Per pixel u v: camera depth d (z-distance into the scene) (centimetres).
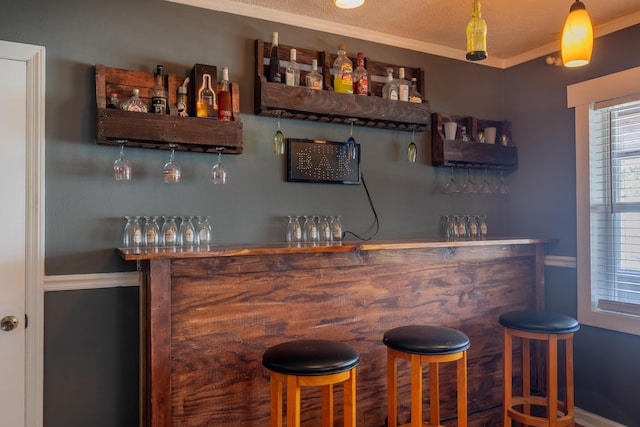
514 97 314
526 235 305
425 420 238
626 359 247
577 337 272
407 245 222
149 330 179
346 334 217
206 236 218
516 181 312
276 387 167
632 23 246
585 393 267
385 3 233
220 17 231
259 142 239
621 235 257
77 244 199
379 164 274
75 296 198
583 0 229
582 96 270
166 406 177
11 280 188
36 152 192
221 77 228
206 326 187
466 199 305
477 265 258
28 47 192
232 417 192
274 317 201
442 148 281
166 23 219
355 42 267
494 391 261
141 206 212
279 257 200
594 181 266
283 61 245
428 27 263
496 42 286
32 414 189
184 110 209
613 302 256
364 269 223
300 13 245
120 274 206
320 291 212
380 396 227
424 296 239
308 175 250
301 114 239
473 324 255
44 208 193
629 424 245
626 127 254
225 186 231
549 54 291
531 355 280
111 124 192
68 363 196
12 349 188
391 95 262
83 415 198
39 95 193
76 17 201
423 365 240
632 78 244
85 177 201
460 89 304
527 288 276
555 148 286
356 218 266
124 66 209
